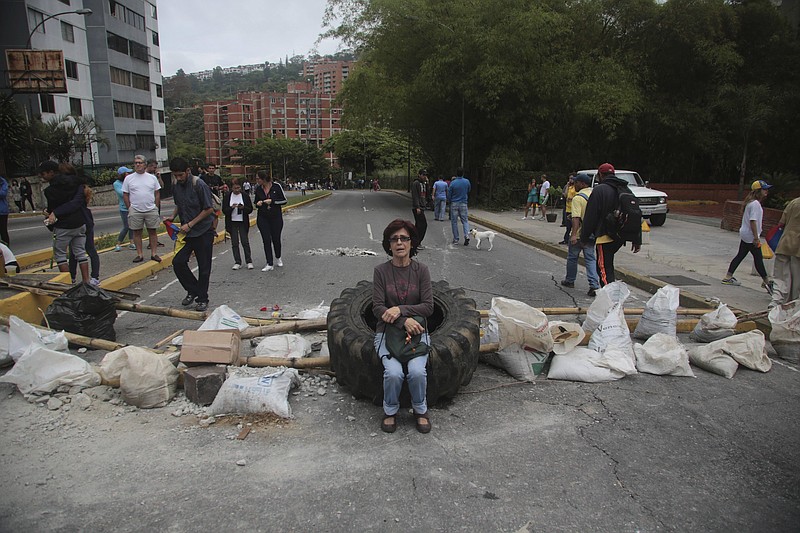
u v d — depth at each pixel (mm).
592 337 5367
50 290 6508
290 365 4812
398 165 82438
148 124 55281
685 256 11633
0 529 2834
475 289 8695
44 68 28188
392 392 3918
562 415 4242
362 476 3379
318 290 8367
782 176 21266
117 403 4246
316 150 102812
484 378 4938
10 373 4297
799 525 2986
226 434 3865
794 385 4879
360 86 31062
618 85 24906
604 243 7426
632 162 31031
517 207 26109
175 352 4969
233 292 8195
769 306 6691
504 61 23844
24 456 3527
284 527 2900
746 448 3785
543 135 26703
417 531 2879
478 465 3523
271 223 9914
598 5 27219
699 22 26281
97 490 3197
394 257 4266
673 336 5684
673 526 2953
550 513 3041
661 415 4262
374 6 27609
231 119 147250
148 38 56219
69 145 35094
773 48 28094
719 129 27594
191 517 2971
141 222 9672
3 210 11820
